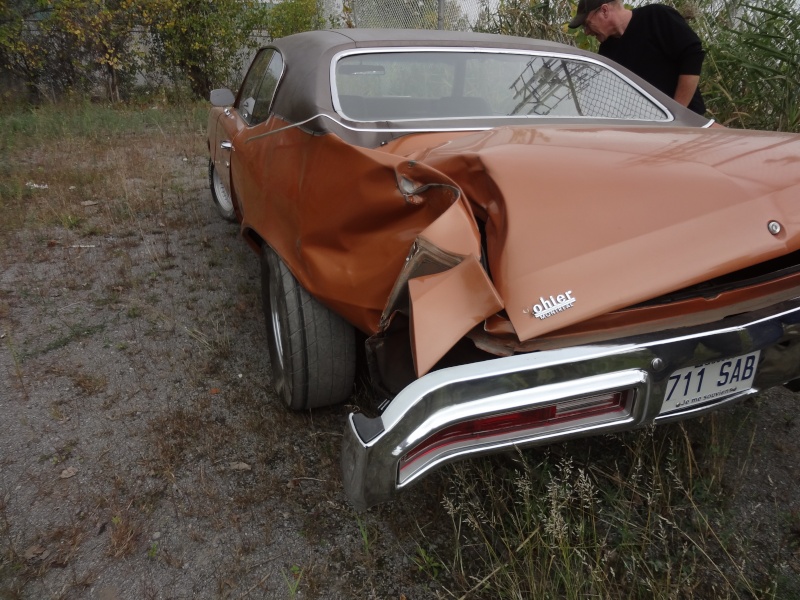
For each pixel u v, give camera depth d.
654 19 3.94
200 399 2.89
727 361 1.76
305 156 2.32
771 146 2.06
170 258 4.57
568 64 3.11
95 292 4.02
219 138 4.58
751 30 5.08
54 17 10.65
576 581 1.79
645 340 1.59
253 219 2.98
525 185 1.72
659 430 2.45
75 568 2.01
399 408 1.49
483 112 2.86
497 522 2.08
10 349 3.32
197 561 2.04
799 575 1.96
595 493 2.18
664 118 3.04
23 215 5.35
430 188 1.84
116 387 3.00
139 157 7.54
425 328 1.55
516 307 1.54
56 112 10.02
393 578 1.99
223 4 11.66
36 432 2.67
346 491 1.58
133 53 11.57
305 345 2.44
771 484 2.25
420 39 2.98
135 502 2.29
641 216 1.68
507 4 6.98
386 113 2.75
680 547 2.06
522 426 1.63
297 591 1.94
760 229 1.69
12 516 2.22
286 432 2.66
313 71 2.68
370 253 2.00
